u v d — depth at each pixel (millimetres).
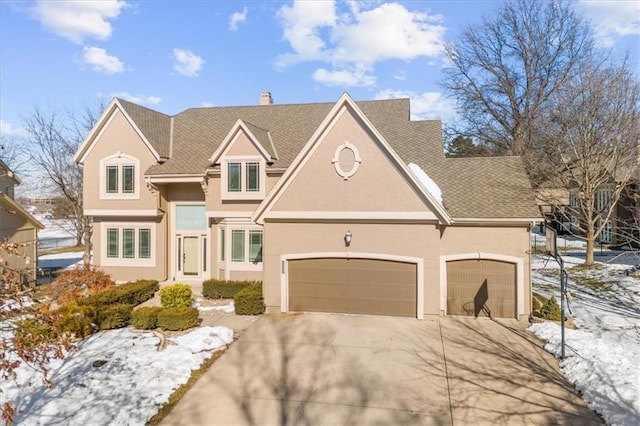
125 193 20625
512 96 35000
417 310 14625
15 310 6516
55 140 34625
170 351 11445
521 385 9688
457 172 17609
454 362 10969
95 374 10055
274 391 9453
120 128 20734
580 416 8328
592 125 22000
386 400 9031
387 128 20703
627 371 9766
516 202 14961
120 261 21266
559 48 32406
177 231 21594
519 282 14492
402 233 14680
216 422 8195
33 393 9234
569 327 13414
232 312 15695
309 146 15141
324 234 15289
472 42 36625
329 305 15391
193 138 22328
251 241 19422
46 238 53281
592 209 23578
